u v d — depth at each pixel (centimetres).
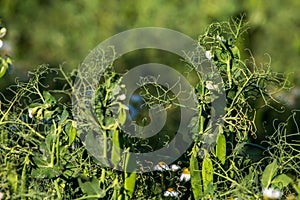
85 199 302
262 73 315
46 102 312
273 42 407
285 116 353
